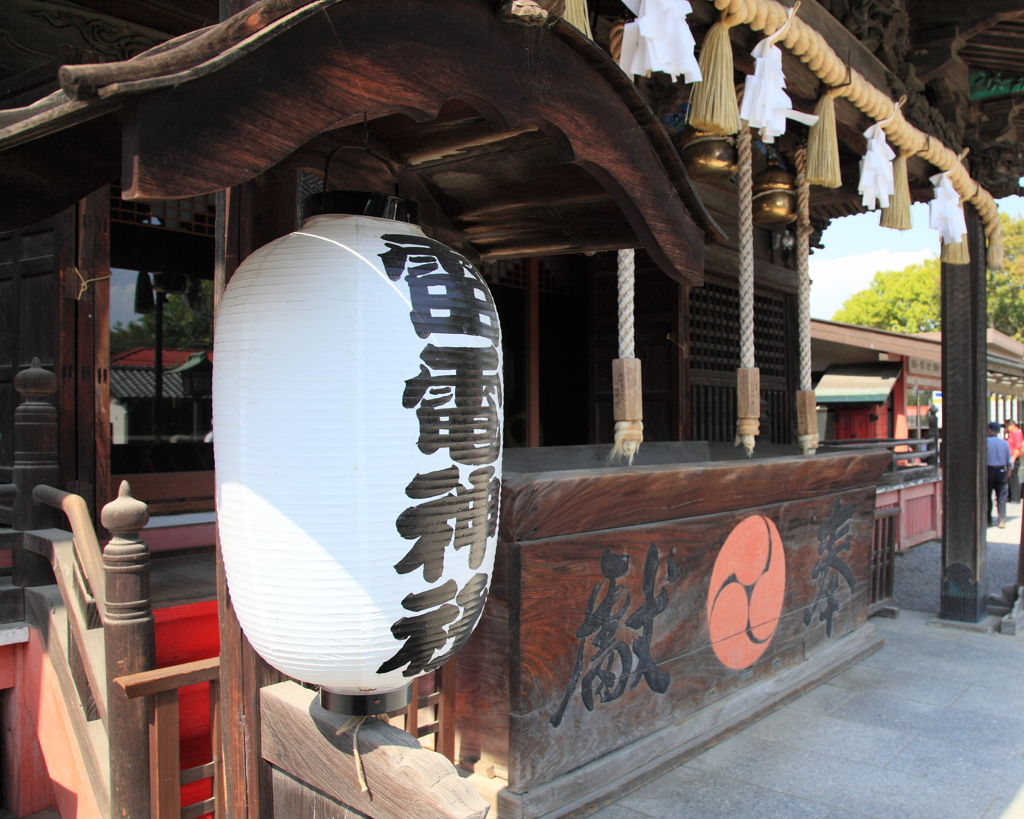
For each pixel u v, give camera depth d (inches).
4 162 54.2
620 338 110.9
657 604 117.9
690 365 250.5
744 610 140.3
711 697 133.2
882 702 153.8
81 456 137.7
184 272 232.8
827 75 141.3
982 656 189.0
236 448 49.4
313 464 47.0
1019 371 657.6
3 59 129.4
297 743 60.4
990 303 1248.2
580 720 104.8
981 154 228.8
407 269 50.2
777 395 303.3
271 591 49.0
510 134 68.0
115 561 78.1
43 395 119.2
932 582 300.4
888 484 347.9
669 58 97.8
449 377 50.5
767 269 283.3
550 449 149.0
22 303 145.0
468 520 52.7
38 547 111.0
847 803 111.0
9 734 118.1
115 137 52.4
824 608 170.6
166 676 73.9
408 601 49.9
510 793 94.5
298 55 41.2
